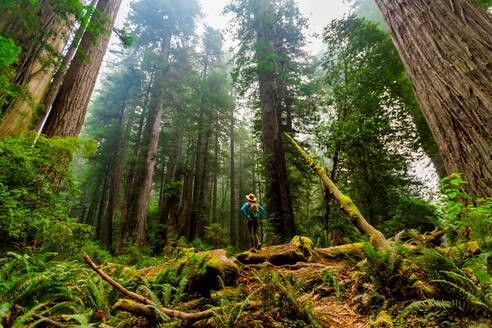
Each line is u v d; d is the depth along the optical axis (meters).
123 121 25.72
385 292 2.07
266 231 10.55
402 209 5.60
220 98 22.17
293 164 13.55
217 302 2.35
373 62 10.07
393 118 10.82
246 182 31.59
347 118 9.62
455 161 3.13
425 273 1.97
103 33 6.02
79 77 6.54
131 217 15.61
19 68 4.92
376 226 9.27
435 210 3.32
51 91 5.69
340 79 10.67
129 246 11.64
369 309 1.98
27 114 4.92
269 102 13.27
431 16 3.83
